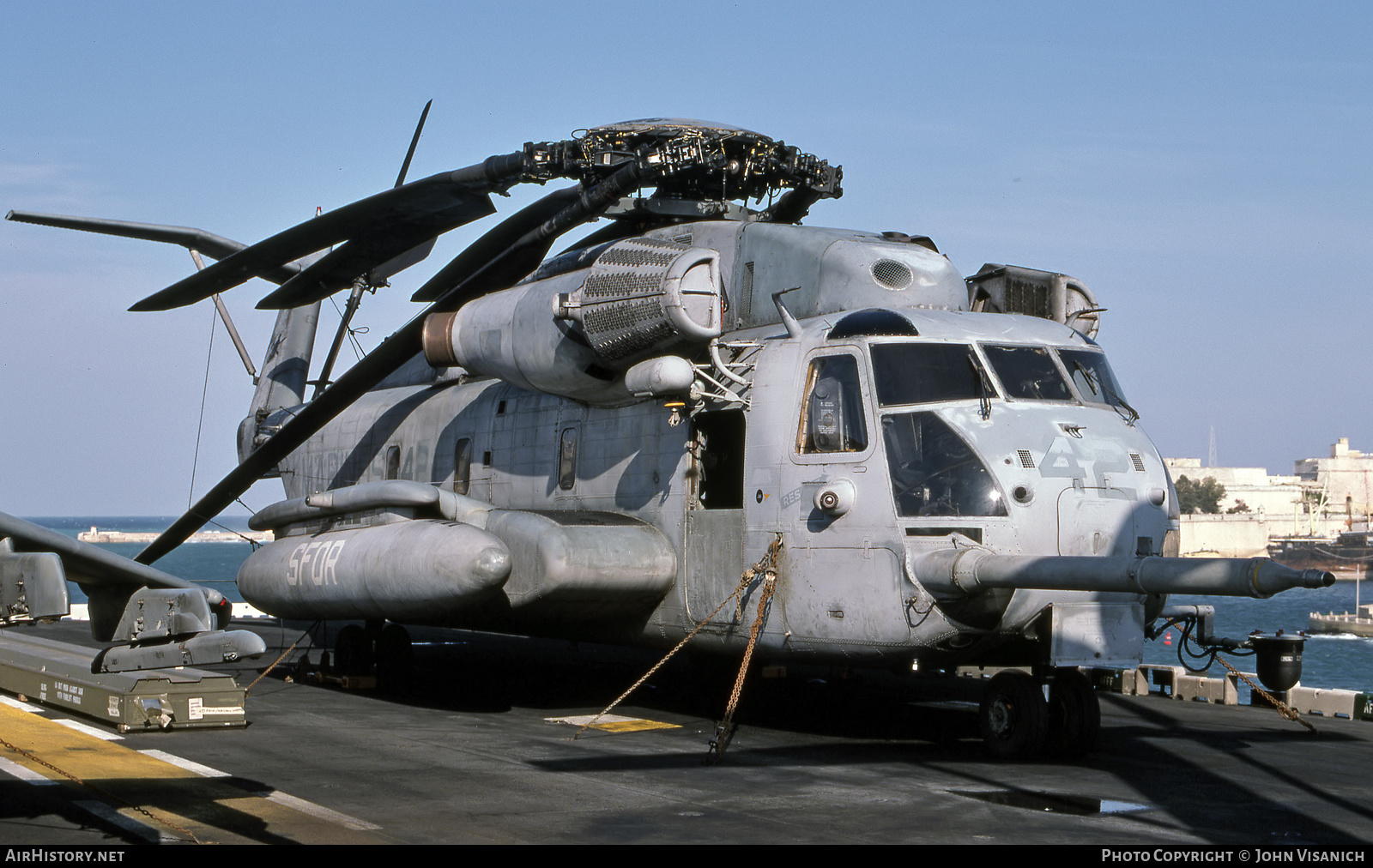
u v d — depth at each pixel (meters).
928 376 10.76
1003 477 10.23
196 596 7.29
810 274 11.84
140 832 7.29
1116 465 10.68
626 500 12.75
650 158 12.15
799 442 11.09
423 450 15.74
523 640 22.41
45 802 8.05
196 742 10.55
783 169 13.01
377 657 14.81
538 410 14.10
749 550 11.35
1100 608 10.23
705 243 12.83
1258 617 89.94
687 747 10.94
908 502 10.33
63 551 6.70
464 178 12.55
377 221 13.52
